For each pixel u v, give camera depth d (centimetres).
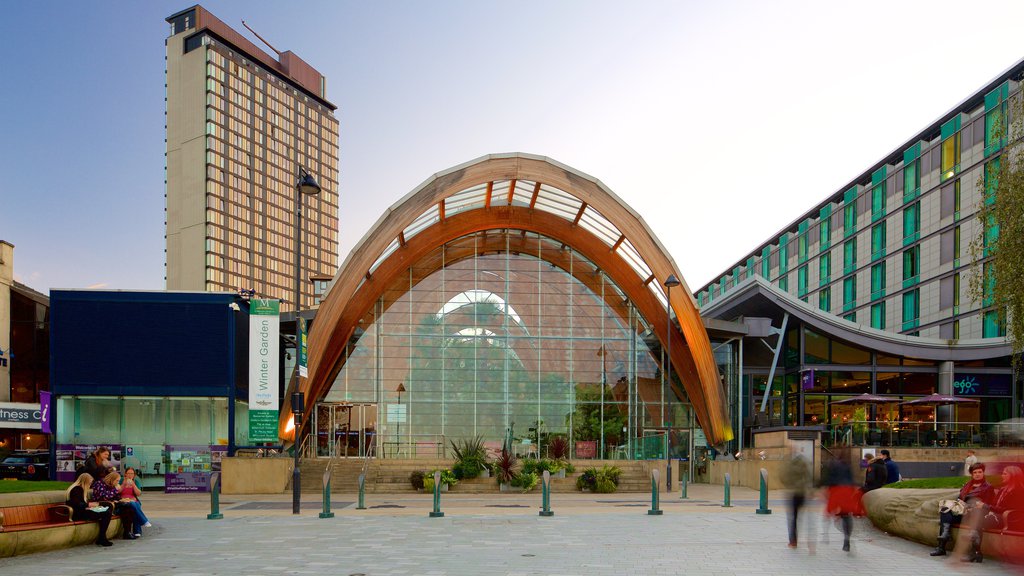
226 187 16562
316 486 3186
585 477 3172
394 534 1571
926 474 3719
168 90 16862
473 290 4091
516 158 3631
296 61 19438
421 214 3606
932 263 5797
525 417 3969
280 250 18088
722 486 3597
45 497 1398
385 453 3866
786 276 8494
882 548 1333
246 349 3525
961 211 5453
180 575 1056
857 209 7025
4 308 4838
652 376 4088
